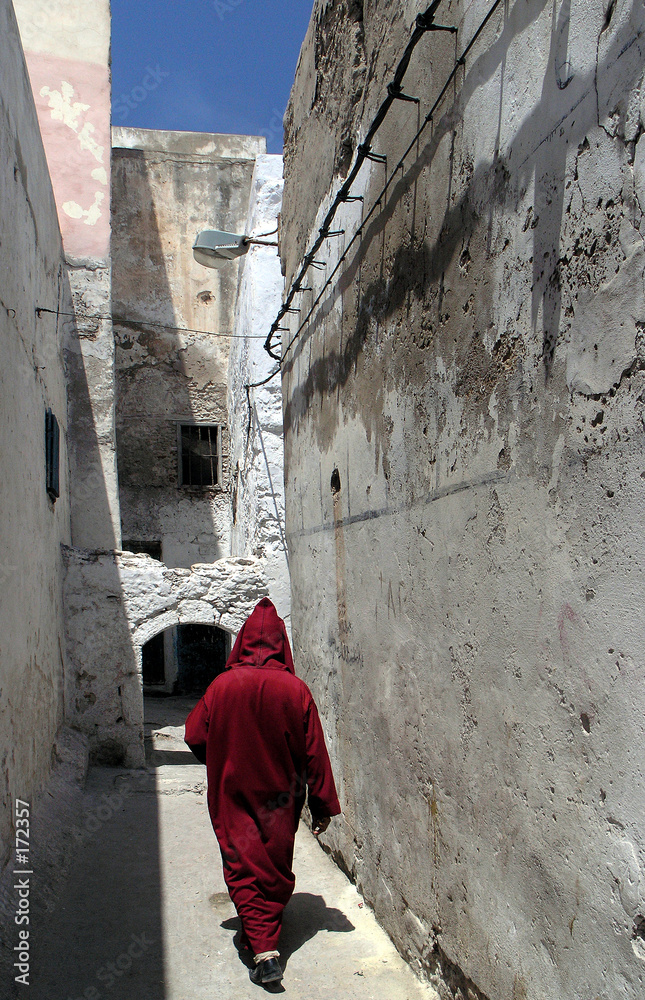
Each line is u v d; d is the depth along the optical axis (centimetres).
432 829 304
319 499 523
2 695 398
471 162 259
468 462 264
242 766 358
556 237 202
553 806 205
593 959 183
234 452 1270
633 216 168
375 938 366
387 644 365
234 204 1416
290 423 643
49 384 704
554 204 203
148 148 1396
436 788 298
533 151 215
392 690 357
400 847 347
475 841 260
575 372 193
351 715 437
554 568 204
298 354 598
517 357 227
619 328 173
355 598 426
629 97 169
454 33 274
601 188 180
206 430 1401
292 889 358
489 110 245
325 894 428
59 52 935
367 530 399
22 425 520
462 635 270
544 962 210
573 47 193
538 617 213
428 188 302
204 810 629
